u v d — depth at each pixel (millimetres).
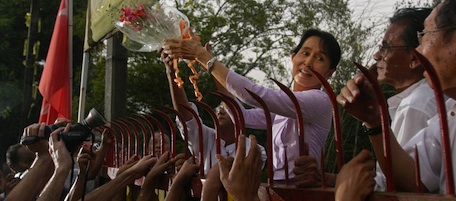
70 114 5734
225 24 14883
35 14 8484
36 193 2855
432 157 1796
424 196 1349
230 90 2482
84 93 5195
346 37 6562
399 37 2232
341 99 1605
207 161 3350
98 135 4113
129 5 3326
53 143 2613
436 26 1681
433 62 1688
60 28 5820
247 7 14930
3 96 15539
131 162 3057
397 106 2395
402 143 2178
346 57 6211
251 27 15078
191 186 2475
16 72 16391
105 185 2734
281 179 2570
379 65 2312
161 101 13242
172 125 2895
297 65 2762
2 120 15445
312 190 1713
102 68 13820
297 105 1839
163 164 2730
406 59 2219
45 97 5711
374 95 1573
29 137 2816
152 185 2693
